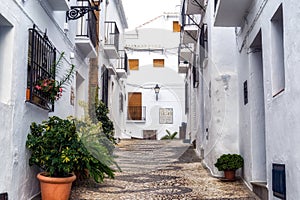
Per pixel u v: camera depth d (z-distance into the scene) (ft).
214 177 18.10
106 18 33.81
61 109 17.47
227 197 13.88
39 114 14.08
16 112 11.67
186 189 15.30
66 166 12.26
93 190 14.73
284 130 10.05
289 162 9.60
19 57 11.98
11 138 11.22
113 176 14.73
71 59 19.94
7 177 10.87
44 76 14.23
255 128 15.07
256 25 13.73
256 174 14.89
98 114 16.43
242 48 16.93
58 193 12.01
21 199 11.98
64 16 18.42
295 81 9.07
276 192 10.78
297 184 8.98
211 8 19.40
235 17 15.75
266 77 12.07
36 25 13.74
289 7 9.44
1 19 10.93
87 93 24.61
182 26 27.27
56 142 12.61
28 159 12.70
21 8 12.09
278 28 11.44
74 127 13.08
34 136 12.91
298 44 8.82
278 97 10.62
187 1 25.07
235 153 18.30
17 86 11.78
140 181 16.89
